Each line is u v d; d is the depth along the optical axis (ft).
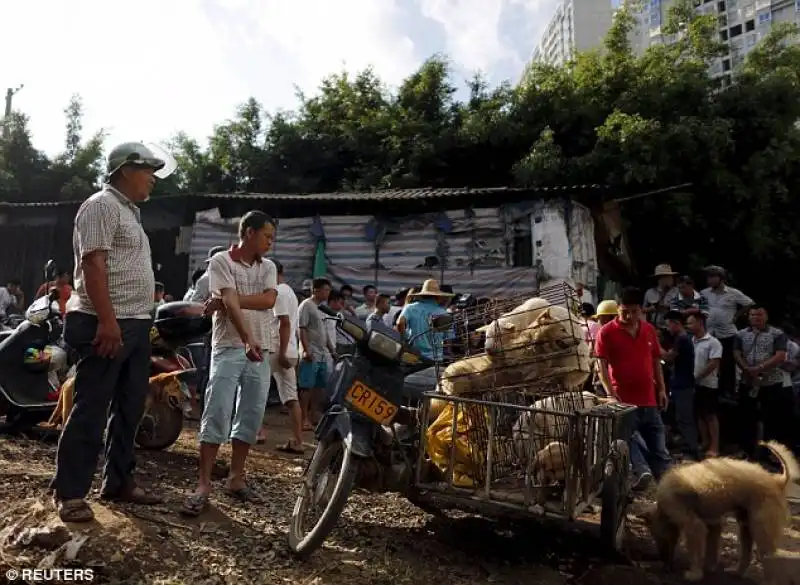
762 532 13.17
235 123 72.79
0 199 66.33
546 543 14.67
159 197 43.04
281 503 15.19
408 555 13.02
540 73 61.46
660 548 14.32
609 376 20.21
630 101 54.65
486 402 12.89
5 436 18.92
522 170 52.47
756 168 50.83
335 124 70.79
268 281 14.87
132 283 12.52
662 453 20.01
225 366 14.05
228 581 10.61
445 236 41.19
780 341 27.35
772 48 60.18
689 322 28.58
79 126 71.97
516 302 14.92
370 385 12.46
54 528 10.86
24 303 46.32
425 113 68.59
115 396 13.15
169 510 13.21
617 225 48.08
